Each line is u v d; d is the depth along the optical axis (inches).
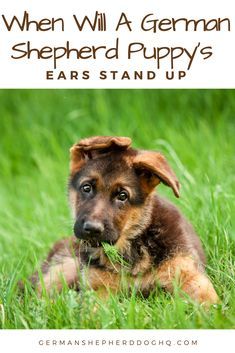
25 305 255.6
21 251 346.9
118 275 278.1
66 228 372.2
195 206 331.9
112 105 523.2
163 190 355.3
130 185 276.4
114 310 245.4
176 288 251.4
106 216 269.1
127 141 275.3
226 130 459.8
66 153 496.4
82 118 521.0
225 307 255.8
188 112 502.3
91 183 277.0
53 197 434.6
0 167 520.7
